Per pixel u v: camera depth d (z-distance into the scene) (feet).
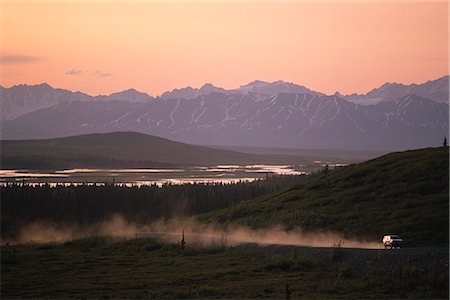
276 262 269.23
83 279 264.93
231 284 242.17
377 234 338.13
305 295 216.54
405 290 214.48
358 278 235.61
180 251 327.06
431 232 329.11
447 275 223.30
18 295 235.20
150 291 235.61
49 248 373.61
